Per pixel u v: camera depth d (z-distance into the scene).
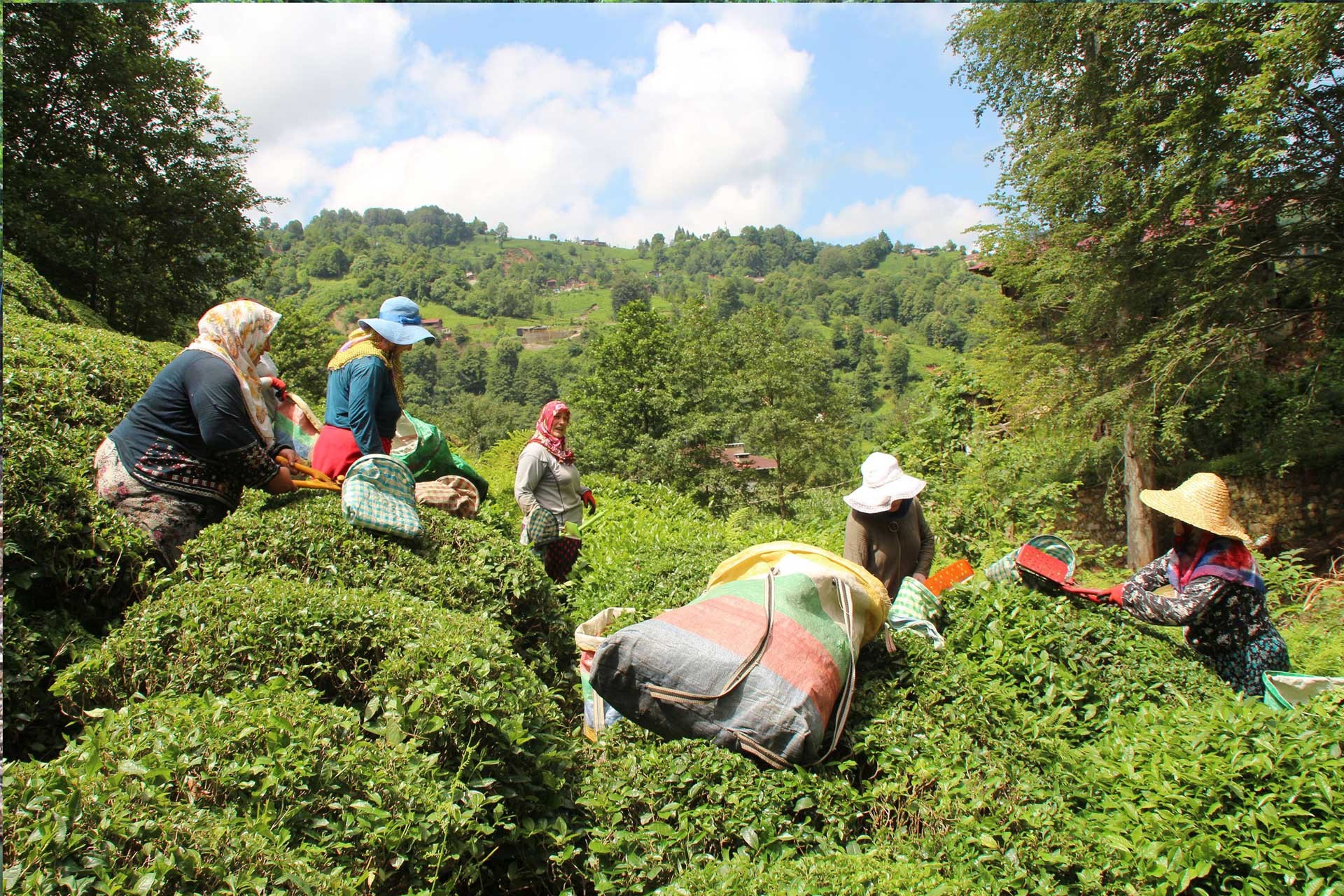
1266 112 12.61
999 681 4.01
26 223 19.05
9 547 3.80
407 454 6.39
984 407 19.89
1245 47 13.27
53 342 6.15
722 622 3.72
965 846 2.97
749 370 42.97
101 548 4.12
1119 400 15.48
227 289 26.77
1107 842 2.92
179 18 23.20
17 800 2.19
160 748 2.58
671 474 38.56
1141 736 3.41
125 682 3.35
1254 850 2.80
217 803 2.58
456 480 6.21
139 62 21.62
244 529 4.27
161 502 4.43
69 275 20.97
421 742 3.07
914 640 4.33
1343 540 15.18
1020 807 3.16
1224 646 4.66
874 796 3.31
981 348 19.55
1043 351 17.38
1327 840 2.77
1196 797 2.99
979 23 16.97
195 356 4.55
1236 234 14.37
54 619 3.89
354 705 3.46
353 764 2.83
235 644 3.40
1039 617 4.52
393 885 2.74
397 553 4.51
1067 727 3.86
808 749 3.42
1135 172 15.51
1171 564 4.82
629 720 3.84
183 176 23.77
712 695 3.53
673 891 2.68
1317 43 11.75
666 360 41.03
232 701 2.94
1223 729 3.20
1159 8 14.84
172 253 24.31
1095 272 15.59
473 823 2.88
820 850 3.07
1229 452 17.27
